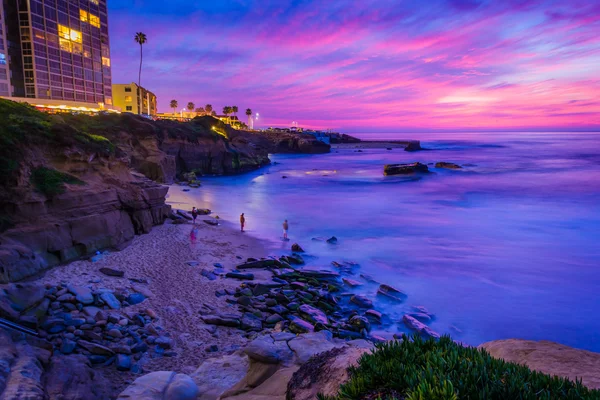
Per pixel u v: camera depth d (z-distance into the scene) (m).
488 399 3.17
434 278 22.84
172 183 60.91
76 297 15.34
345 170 91.88
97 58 109.12
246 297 18.45
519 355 5.48
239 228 33.78
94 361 12.04
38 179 20.38
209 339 14.63
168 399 7.71
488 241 30.47
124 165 28.69
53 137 22.67
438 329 17.00
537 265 24.94
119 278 19.11
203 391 8.45
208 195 51.81
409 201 48.97
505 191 57.25
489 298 20.08
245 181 70.44
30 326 12.44
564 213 41.31
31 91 87.88
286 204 46.38
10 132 20.39
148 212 28.86
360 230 33.88
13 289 13.60
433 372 3.56
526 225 35.81
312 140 160.12
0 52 81.06
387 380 3.84
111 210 24.53
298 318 17.06
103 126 56.00
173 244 26.38
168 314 16.12
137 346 13.09
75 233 20.83
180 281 20.08
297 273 22.91
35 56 86.88
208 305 17.59
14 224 18.11
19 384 8.15
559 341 15.98
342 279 22.48
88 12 103.75
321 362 5.98
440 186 63.25
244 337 15.16
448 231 33.62
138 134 60.72
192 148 78.25
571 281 22.23
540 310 18.72
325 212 41.62
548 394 3.19
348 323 17.25
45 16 89.06
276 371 7.84
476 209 43.78
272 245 29.00
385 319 17.91
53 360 10.60
